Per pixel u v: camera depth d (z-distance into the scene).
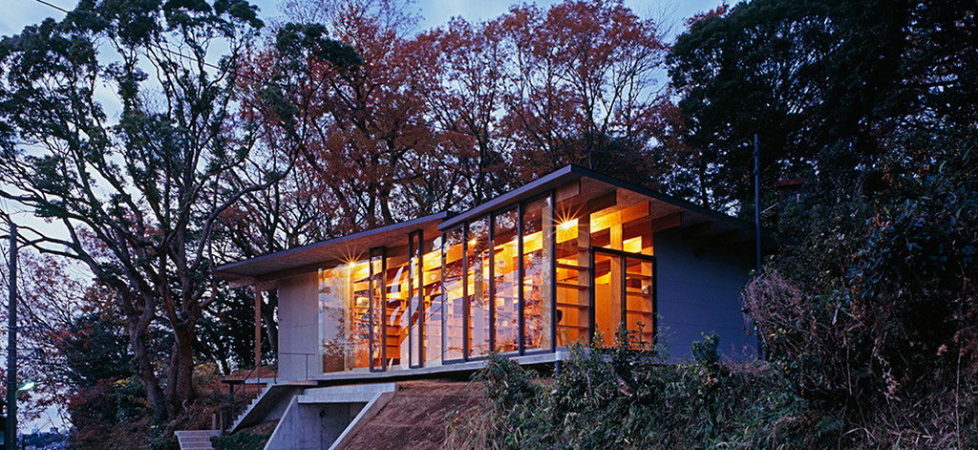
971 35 19.59
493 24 29.83
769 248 17.30
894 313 7.01
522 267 13.95
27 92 21.97
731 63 29.77
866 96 21.58
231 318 34.09
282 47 23.45
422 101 29.84
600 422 9.34
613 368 9.62
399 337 18.02
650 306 14.96
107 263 23.75
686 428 8.60
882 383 7.20
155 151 22.34
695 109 29.83
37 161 21.45
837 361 7.34
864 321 7.20
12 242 17.09
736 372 8.65
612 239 14.97
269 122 27.78
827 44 27.89
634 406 9.17
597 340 10.14
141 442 22.36
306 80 25.98
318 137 29.80
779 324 8.02
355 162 29.62
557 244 13.42
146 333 24.34
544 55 29.58
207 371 31.38
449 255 16.22
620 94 30.83
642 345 11.59
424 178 31.45
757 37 29.48
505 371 10.81
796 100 29.06
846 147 19.58
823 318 7.56
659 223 15.17
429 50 30.14
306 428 16.53
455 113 31.12
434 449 10.66
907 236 6.88
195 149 24.45
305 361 21.03
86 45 21.64
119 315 28.67
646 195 13.59
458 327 15.63
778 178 28.33
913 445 6.65
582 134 30.31
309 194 30.39
